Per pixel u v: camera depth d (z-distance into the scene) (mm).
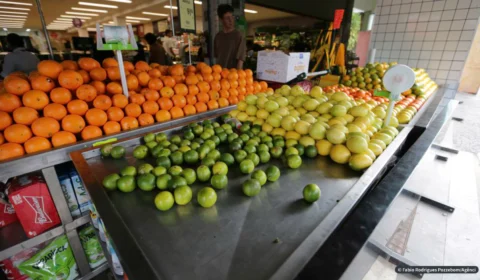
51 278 1505
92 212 1505
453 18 3344
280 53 2758
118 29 1402
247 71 2342
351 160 1114
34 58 3125
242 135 1358
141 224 794
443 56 3559
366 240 667
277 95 1691
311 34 8836
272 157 1251
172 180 926
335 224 715
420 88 2574
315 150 1230
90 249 1650
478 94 7145
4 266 1428
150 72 1758
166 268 633
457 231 2025
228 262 648
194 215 833
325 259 604
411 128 1615
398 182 947
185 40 5801
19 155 1153
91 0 8625
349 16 7105
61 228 1434
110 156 1236
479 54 6996
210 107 1917
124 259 610
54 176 1288
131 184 949
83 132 1331
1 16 11586
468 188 2631
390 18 3893
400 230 1901
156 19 14938
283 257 663
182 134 1543
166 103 1668
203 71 2012
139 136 1397
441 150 3512
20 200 1270
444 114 1989
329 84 3359
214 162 1098
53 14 11492
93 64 1502
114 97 1468
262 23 14281
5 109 1175
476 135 4109
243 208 865
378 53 4148
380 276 1615
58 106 1264
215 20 4105
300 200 908
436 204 2307
